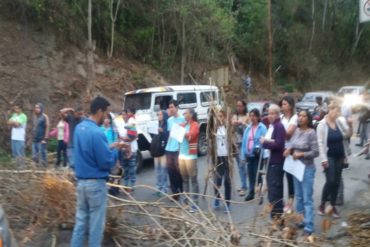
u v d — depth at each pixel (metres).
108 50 23.75
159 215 6.70
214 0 30.95
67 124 12.55
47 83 19.27
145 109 14.78
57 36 20.41
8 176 7.63
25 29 19.30
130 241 6.77
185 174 9.03
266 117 10.18
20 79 18.41
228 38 31.77
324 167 7.74
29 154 16.03
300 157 7.09
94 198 5.90
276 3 43.75
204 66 29.50
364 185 10.63
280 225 6.98
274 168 7.54
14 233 6.93
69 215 7.13
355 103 21.53
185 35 27.94
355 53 50.81
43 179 7.34
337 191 8.02
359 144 16.25
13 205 7.40
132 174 10.45
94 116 5.98
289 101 8.07
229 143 8.28
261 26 38.94
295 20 47.16
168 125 9.70
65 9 20.92
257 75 38.88
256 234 6.28
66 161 12.66
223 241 6.05
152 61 26.30
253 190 9.23
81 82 20.66
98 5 23.47
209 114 8.38
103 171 5.93
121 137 10.15
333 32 50.06
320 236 7.04
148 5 26.83
